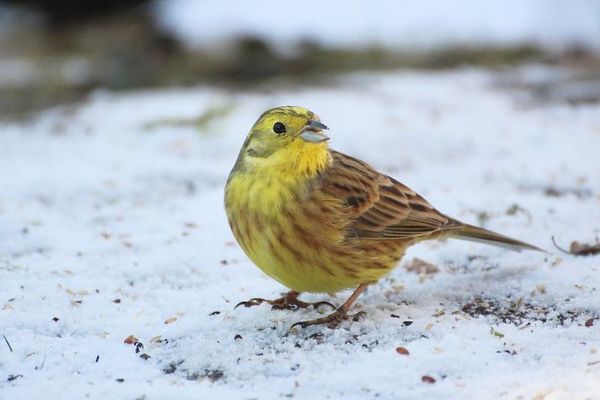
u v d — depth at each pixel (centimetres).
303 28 2403
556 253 1112
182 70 2317
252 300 978
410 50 2370
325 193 914
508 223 1227
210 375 813
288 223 898
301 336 891
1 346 874
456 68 2320
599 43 2367
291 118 904
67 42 2528
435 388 755
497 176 1452
